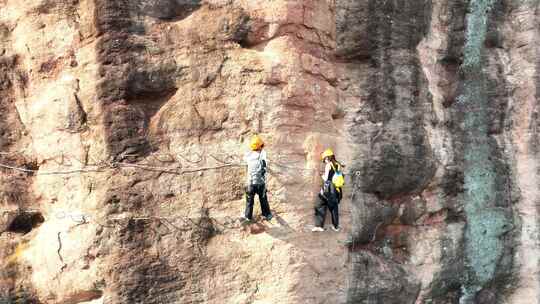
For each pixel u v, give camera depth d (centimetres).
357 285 1154
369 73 1183
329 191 1055
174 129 1065
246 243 1080
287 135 1081
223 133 1077
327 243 1121
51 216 1091
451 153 1300
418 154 1223
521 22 1437
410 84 1227
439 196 1293
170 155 1060
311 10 1105
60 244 1055
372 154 1170
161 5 1060
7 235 1099
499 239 1374
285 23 1079
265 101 1071
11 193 1096
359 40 1162
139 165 1047
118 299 1022
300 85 1084
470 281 1340
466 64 1374
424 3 1261
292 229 1084
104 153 1046
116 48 1031
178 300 1048
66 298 1063
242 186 1083
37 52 1084
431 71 1301
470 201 1342
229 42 1079
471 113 1364
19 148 1104
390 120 1197
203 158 1070
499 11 1423
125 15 1033
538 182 1412
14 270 1080
